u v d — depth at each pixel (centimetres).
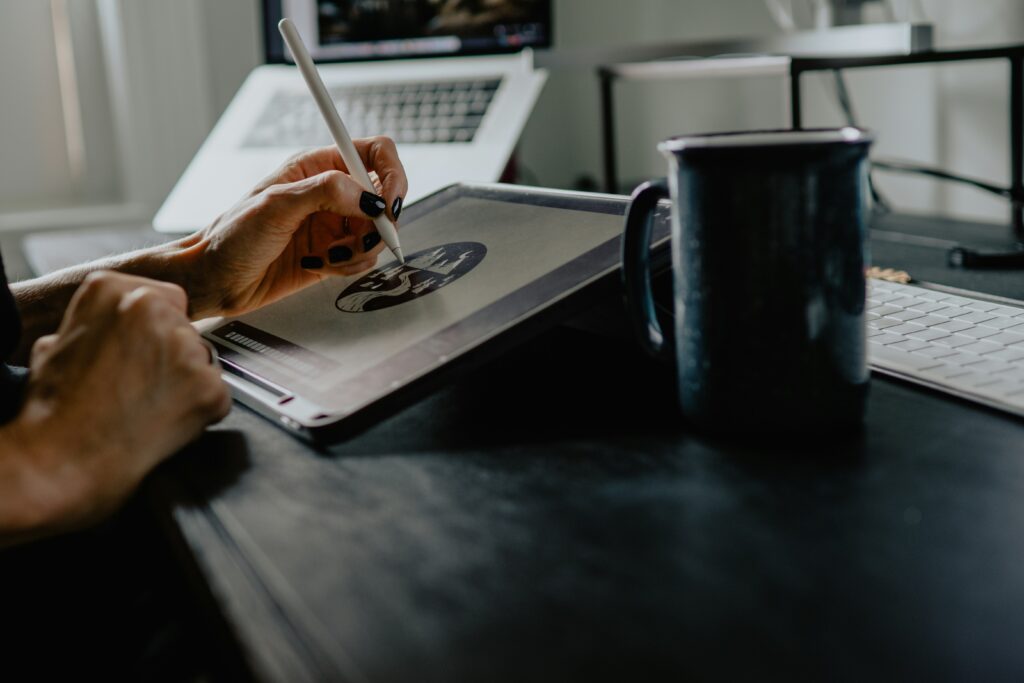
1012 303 54
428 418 44
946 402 42
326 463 39
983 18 112
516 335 43
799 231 35
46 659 59
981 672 22
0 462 37
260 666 25
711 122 159
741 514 31
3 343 43
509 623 25
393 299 51
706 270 36
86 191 175
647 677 23
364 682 23
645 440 39
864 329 37
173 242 59
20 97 168
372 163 61
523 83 115
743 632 24
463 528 32
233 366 49
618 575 28
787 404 36
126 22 159
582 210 53
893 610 25
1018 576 27
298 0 132
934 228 98
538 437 40
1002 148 112
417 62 124
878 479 34
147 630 61
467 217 60
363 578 28
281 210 53
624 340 53
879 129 130
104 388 39
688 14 151
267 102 126
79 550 59
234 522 33
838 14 106
